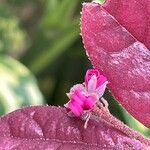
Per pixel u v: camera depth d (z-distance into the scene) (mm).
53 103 344
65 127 139
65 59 352
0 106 289
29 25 383
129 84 140
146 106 139
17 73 309
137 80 140
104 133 139
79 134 139
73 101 138
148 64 141
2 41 330
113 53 141
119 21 141
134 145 138
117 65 141
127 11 141
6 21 332
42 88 351
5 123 139
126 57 141
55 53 336
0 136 138
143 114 140
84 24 141
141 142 139
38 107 141
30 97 300
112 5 141
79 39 341
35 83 307
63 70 353
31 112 141
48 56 337
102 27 141
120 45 141
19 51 367
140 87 140
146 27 141
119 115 256
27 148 136
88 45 141
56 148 136
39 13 388
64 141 138
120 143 138
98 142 139
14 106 291
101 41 141
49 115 141
